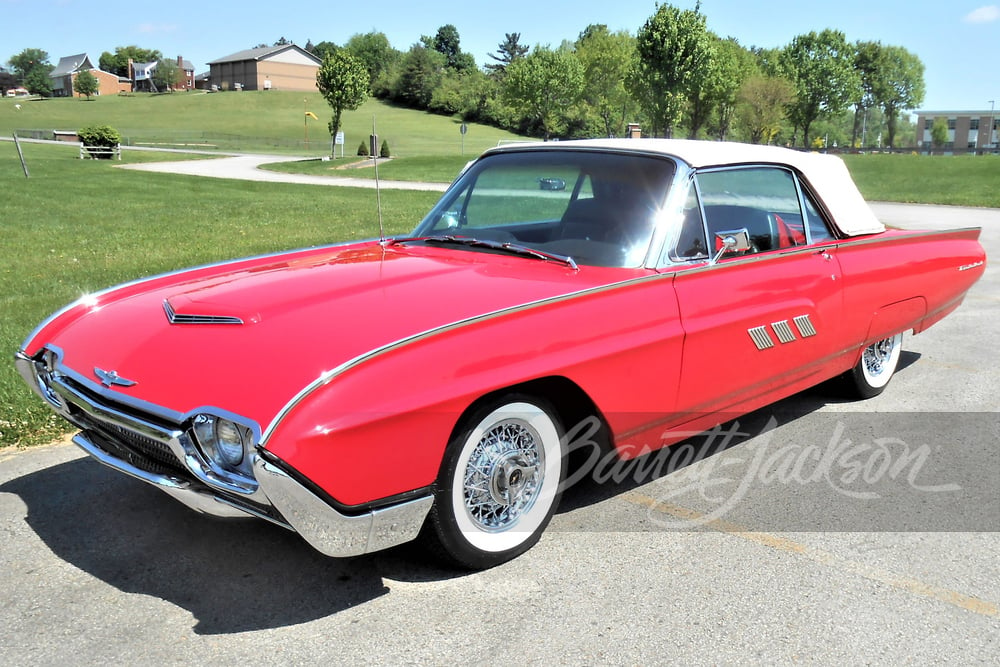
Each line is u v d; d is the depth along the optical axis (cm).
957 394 537
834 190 445
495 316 287
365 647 261
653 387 335
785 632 273
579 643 264
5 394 473
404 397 258
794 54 8038
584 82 8275
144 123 9344
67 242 1198
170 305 313
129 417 268
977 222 1720
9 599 286
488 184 414
